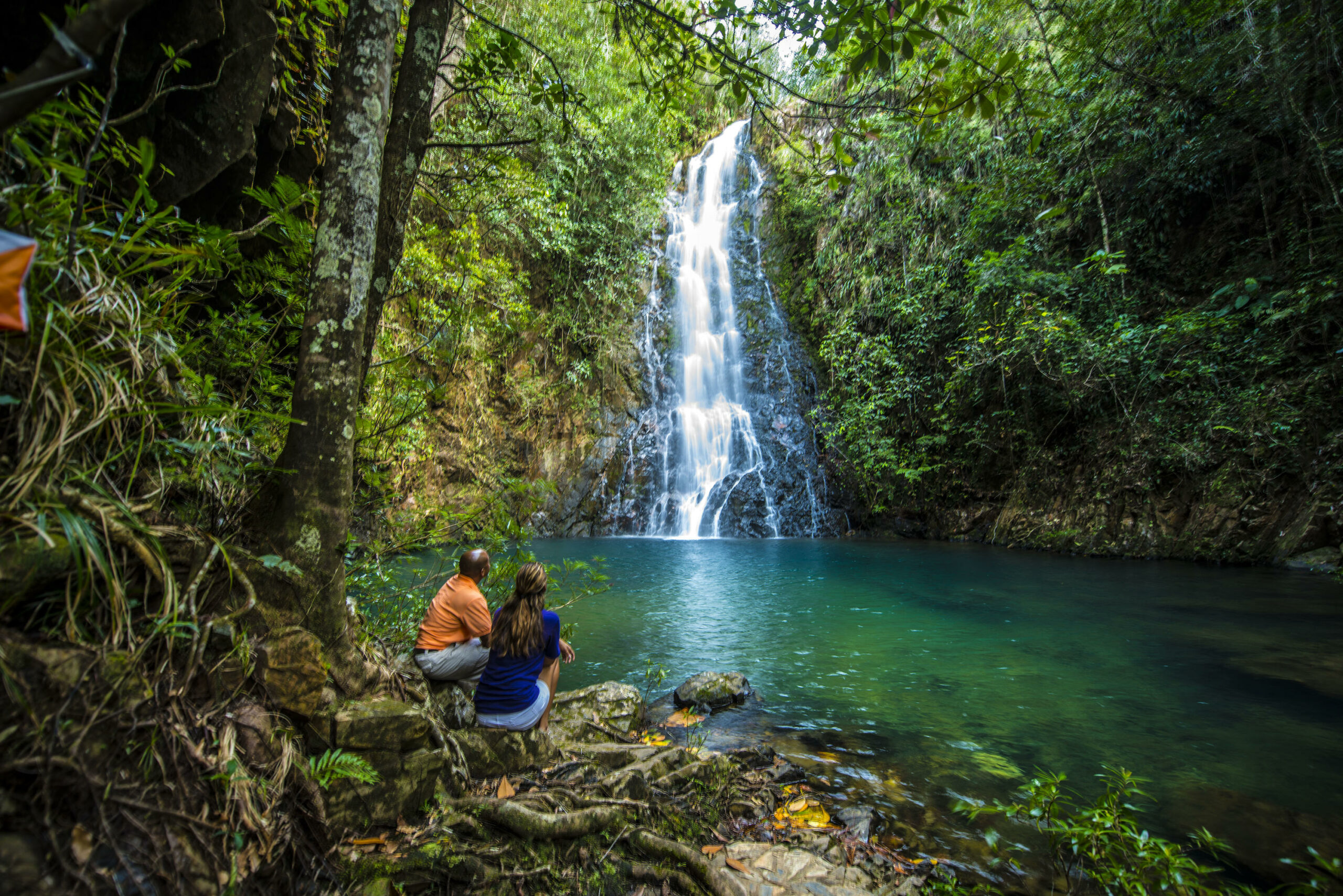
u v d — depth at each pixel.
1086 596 7.92
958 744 3.63
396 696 2.45
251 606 1.87
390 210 2.78
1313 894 2.22
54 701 1.23
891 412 16.36
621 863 2.17
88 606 1.41
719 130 23.53
